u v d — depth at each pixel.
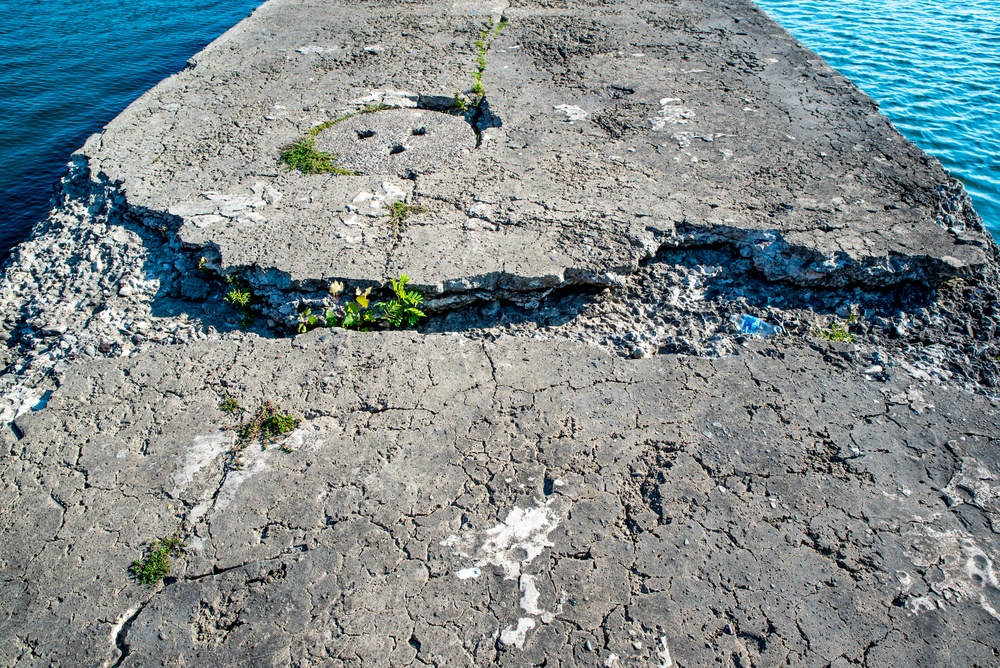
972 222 4.07
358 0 7.50
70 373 3.17
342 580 2.39
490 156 4.55
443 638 2.23
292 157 4.56
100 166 4.50
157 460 2.78
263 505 2.61
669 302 3.57
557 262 3.59
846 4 11.05
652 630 2.25
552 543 2.49
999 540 2.51
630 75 5.64
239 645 2.23
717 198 4.08
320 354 3.25
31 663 2.20
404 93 5.41
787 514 2.59
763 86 5.43
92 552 2.47
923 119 7.23
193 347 3.30
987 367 3.23
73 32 8.94
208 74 5.77
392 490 2.66
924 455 2.80
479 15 6.97
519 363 3.21
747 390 3.08
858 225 3.84
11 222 5.30
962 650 2.21
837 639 2.23
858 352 3.28
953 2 10.91
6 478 2.72
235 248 3.71
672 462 2.77
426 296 3.51
